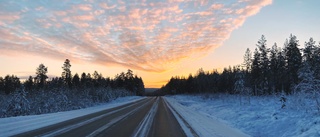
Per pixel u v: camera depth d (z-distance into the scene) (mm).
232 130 11734
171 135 9742
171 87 159125
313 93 13062
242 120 14469
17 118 15172
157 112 21609
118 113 20609
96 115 18672
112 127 11898
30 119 15000
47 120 14727
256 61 56469
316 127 8805
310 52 48750
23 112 26047
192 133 10266
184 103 41250
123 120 15141
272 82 52875
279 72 54688
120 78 122938
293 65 50844
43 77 84562
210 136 9633
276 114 13102
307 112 11875
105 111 23078
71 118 16219
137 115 18719
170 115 18797
